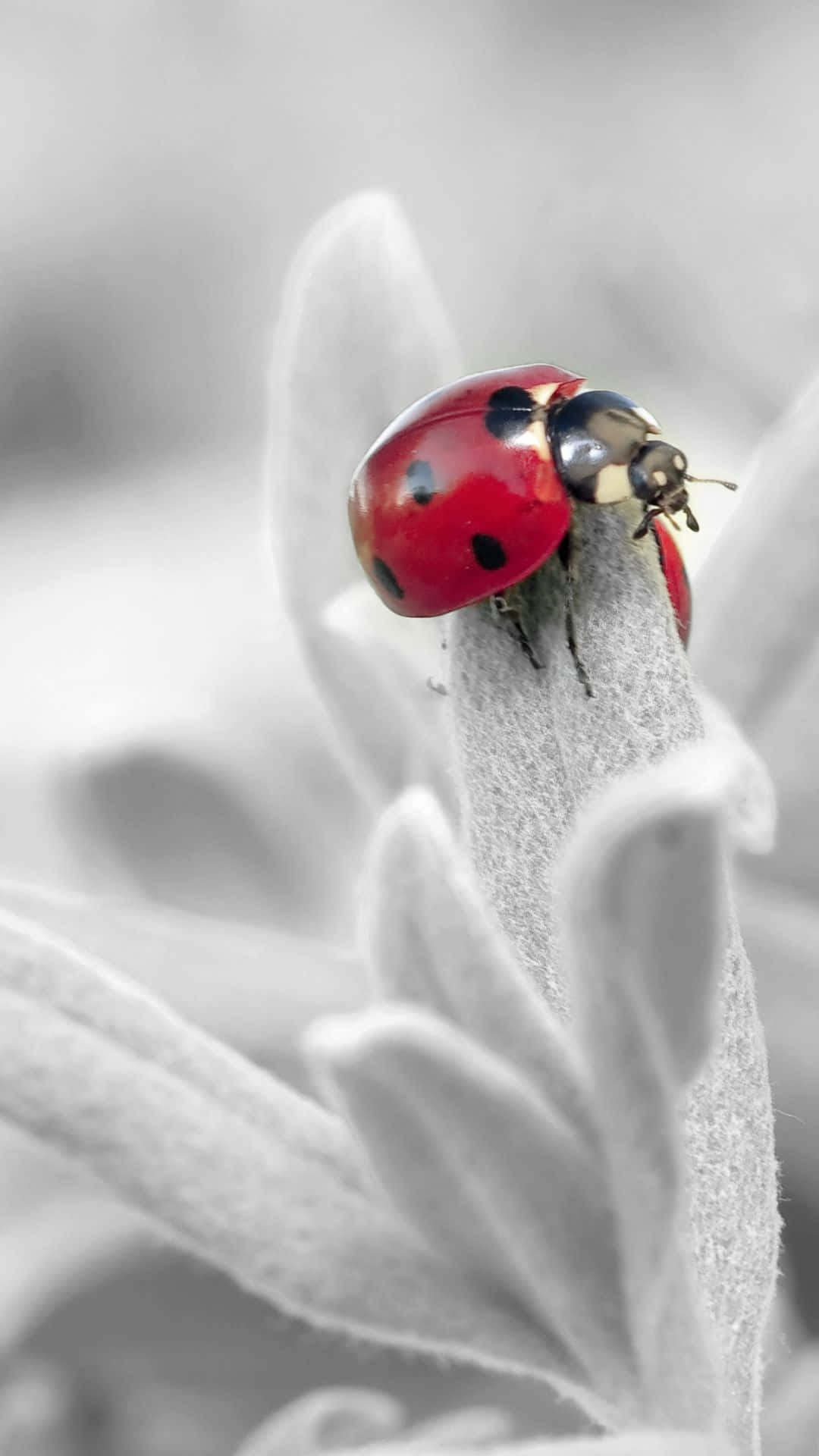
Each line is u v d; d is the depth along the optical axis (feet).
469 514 0.34
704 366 0.53
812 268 0.52
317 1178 0.34
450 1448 0.33
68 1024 0.34
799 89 0.60
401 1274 0.34
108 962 0.41
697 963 0.32
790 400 0.52
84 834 0.45
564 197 0.59
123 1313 0.44
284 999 0.42
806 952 0.42
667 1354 0.33
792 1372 0.38
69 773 0.45
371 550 0.35
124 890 0.45
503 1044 0.33
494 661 0.34
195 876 0.45
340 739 0.38
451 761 0.35
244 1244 0.34
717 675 0.39
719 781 0.31
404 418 0.35
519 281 0.65
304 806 0.46
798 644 0.39
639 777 0.31
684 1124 0.33
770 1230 0.33
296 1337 0.43
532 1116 0.33
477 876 0.34
